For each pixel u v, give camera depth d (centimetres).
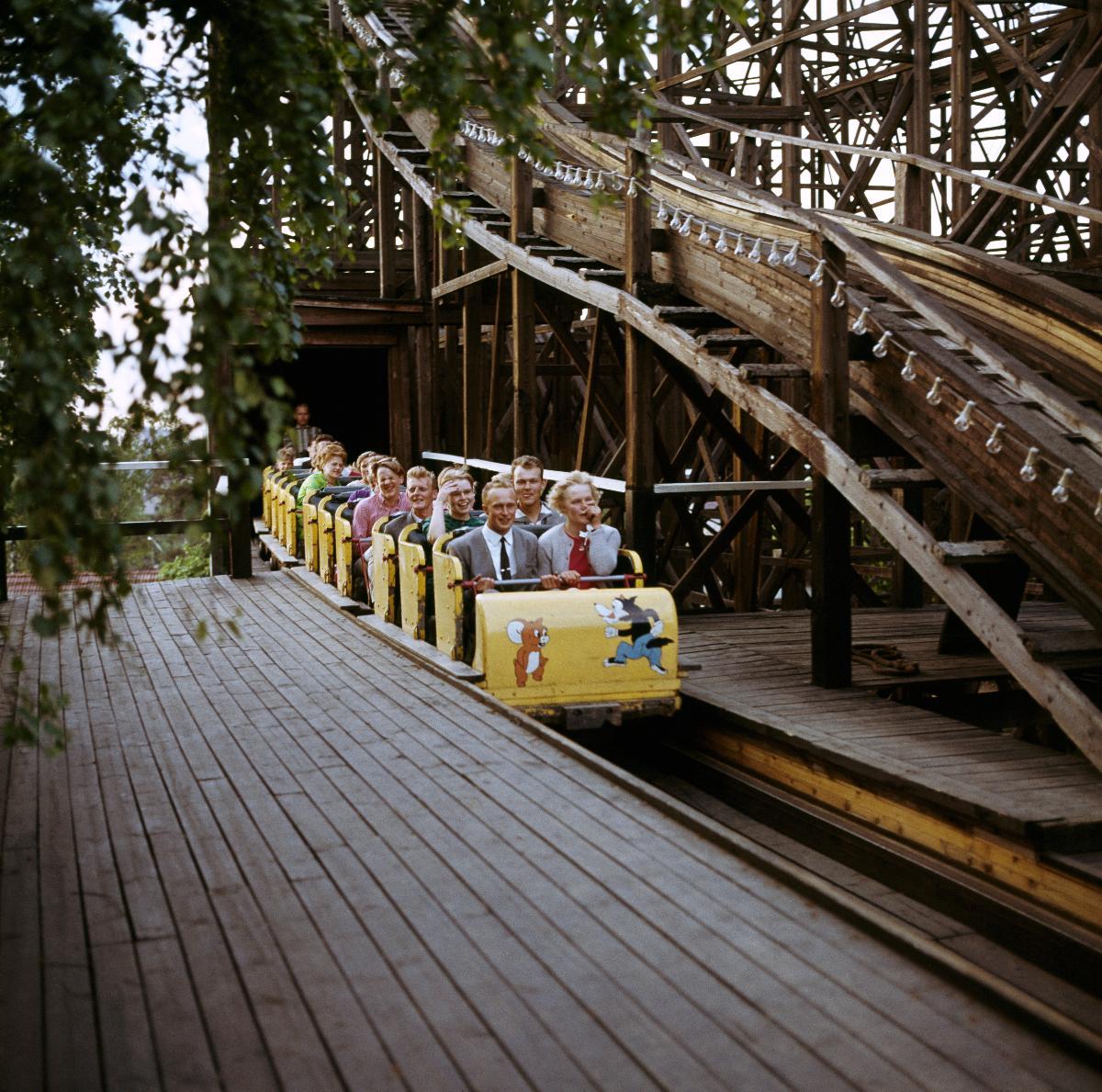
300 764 527
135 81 292
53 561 279
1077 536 552
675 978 311
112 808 468
